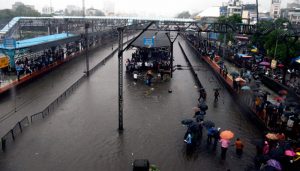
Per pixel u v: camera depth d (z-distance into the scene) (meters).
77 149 20.17
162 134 22.88
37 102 29.94
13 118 25.52
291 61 39.41
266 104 25.78
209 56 60.00
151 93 34.31
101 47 78.44
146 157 19.31
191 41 92.19
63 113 26.97
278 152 17.55
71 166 18.05
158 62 47.31
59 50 54.81
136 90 35.53
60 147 20.39
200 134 21.97
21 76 39.44
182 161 18.86
